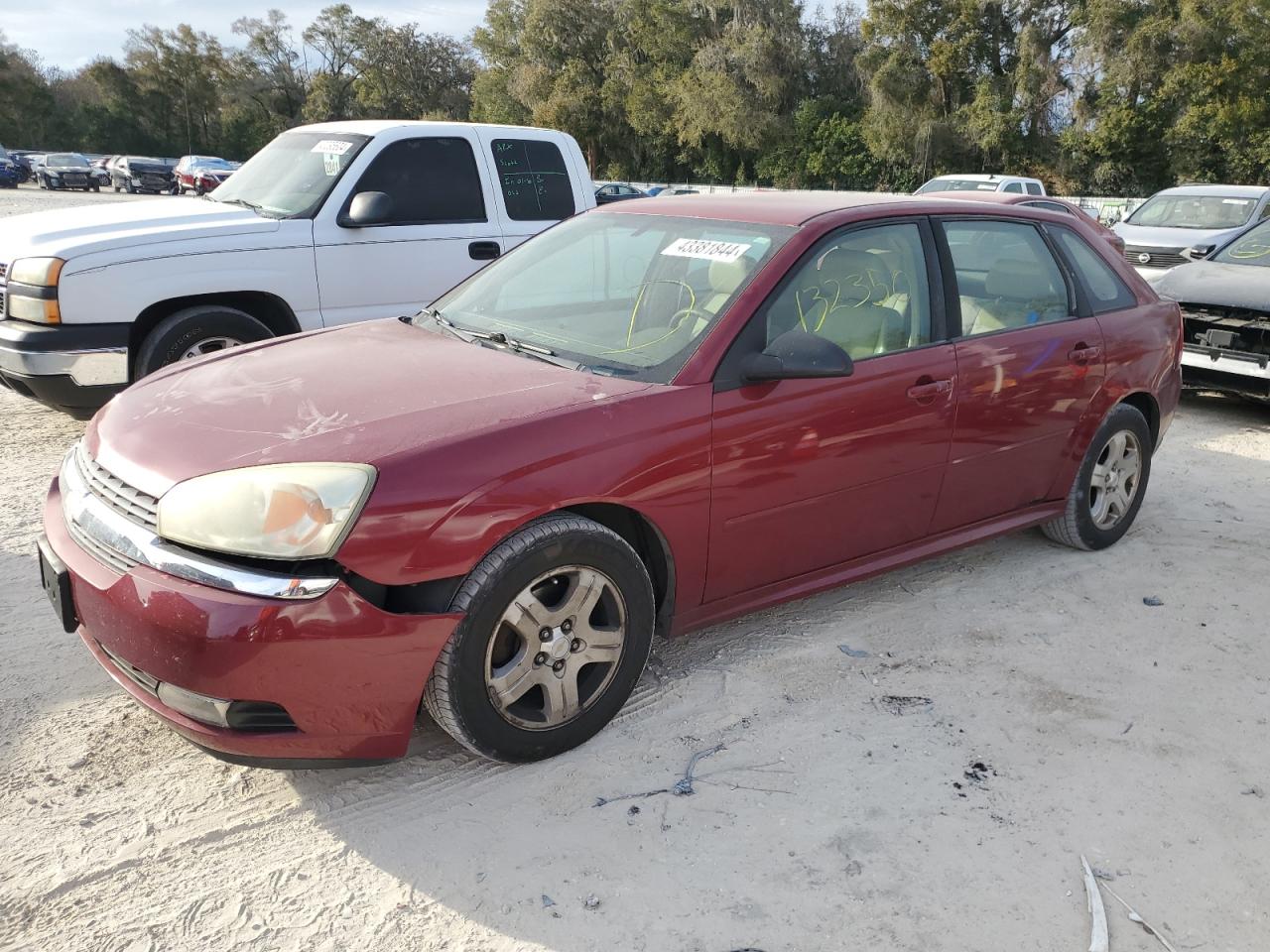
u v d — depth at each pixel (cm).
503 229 697
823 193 414
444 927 229
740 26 4991
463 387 297
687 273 346
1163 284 771
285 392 297
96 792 273
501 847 256
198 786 277
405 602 255
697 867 250
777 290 327
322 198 629
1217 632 388
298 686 240
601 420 283
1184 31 3822
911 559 385
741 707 323
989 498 404
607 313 351
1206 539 487
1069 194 4275
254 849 253
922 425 361
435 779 283
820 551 349
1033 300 415
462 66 7900
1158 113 4022
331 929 228
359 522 242
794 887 244
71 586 266
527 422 273
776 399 318
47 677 330
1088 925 234
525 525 269
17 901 232
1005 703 331
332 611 240
